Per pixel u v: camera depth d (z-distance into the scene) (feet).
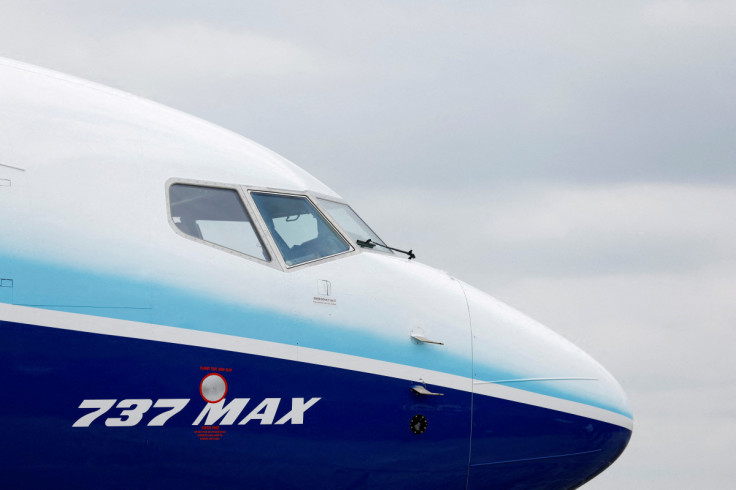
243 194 56.03
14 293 46.60
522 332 64.23
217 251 53.26
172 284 50.72
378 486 57.98
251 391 52.47
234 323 52.24
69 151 50.42
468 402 60.08
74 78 55.11
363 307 57.31
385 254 61.82
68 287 47.88
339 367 55.47
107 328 48.49
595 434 64.95
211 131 58.65
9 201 47.65
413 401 58.03
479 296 64.75
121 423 49.01
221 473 52.42
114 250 49.57
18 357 46.37
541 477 64.03
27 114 50.24
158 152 53.88
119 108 54.39
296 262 56.18
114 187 51.01
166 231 51.70
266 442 53.26
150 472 50.42
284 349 53.67
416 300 59.98
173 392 50.14
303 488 55.42
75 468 48.55
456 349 60.23
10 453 46.91
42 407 47.01
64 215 48.78
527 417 62.08
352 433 56.03
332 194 62.44
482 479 61.87
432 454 59.16
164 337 49.96
